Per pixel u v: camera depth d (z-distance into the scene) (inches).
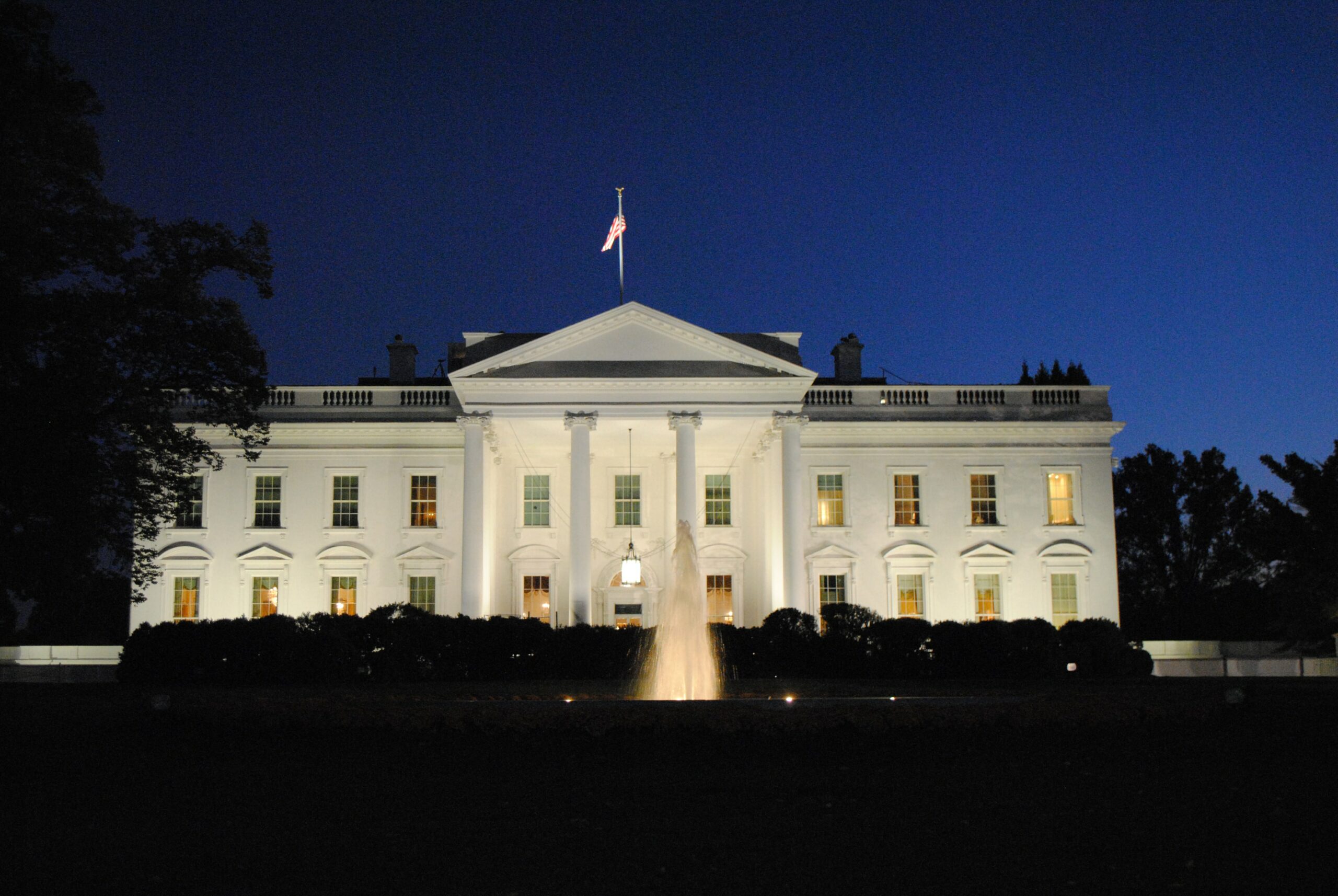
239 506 1886.1
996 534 1930.4
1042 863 413.4
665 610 1216.8
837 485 1936.5
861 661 1505.9
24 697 1061.1
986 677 1477.6
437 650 1464.1
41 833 469.1
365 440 1910.7
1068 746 682.8
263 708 733.3
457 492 1903.3
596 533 1925.4
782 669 1513.3
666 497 1929.1
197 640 1364.4
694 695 1074.7
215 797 543.8
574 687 1221.7
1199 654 1984.5
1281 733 728.3
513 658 1487.5
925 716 714.2
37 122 971.9
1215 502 2957.7
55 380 976.3
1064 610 1923.0
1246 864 410.6
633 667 1492.4
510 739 698.2
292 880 395.2
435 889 383.6
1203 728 744.3
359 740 701.3
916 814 498.9
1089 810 504.7
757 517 1891.0
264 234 1159.0
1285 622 1905.8
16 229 937.5
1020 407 1958.7
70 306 1003.3
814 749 669.3
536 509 1931.6
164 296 1078.4
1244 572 2834.6
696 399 1705.2
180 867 412.5
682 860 419.8
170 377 1138.0
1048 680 1389.0
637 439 1840.6
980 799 530.9
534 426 1748.3
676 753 655.1
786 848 438.0
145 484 1186.0
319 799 538.3
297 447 1907.0
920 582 1918.1
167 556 1860.2
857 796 539.8
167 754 668.7
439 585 1883.6
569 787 565.3
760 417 1705.2
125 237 1064.2
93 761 645.3
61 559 1044.5
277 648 1371.8
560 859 422.9
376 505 1897.1
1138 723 747.4
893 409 1943.9
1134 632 2630.4
